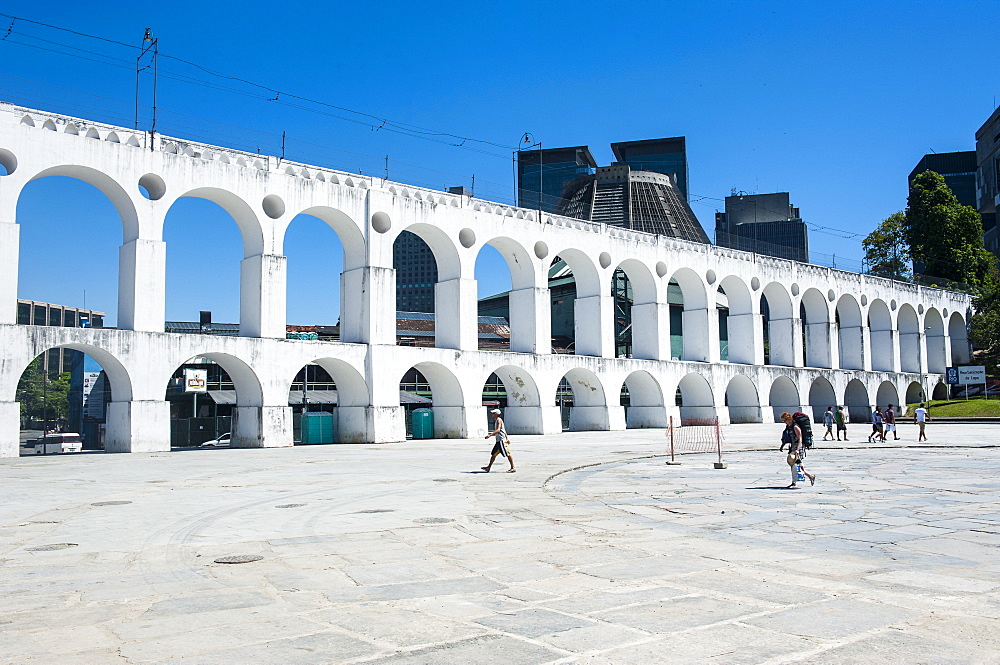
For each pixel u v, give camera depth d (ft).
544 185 415.64
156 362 104.83
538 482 60.18
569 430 164.04
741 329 192.03
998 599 25.05
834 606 24.17
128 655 19.93
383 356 126.11
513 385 151.64
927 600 24.90
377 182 129.29
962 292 260.21
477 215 141.28
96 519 42.19
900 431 146.82
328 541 35.42
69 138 99.86
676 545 34.35
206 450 105.91
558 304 230.68
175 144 109.91
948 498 50.80
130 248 106.11
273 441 114.21
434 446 111.86
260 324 115.34
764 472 69.15
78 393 220.43
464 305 138.21
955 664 19.01
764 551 33.01
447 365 134.31
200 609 24.12
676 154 542.98
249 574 28.86
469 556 32.01
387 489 56.03
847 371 211.00
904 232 280.31
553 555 32.19
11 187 95.20
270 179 117.19
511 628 21.97
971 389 240.32
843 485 58.54
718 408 178.29
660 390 168.35
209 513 44.27
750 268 190.90
